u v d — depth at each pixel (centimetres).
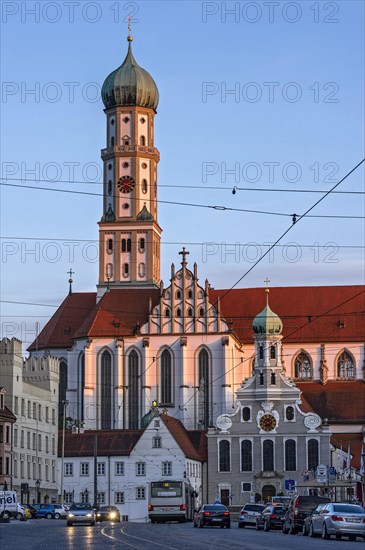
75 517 11219
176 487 13425
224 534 8700
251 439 19700
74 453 19662
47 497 19138
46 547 6066
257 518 11056
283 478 19462
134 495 19262
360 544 6819
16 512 13250
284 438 19638
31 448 18288
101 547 6056
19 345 17825
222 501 19638
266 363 19900
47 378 19500
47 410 19338
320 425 19562
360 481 13800
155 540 7094
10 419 16938
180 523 13362
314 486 13712
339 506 7888
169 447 19200
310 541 7256
